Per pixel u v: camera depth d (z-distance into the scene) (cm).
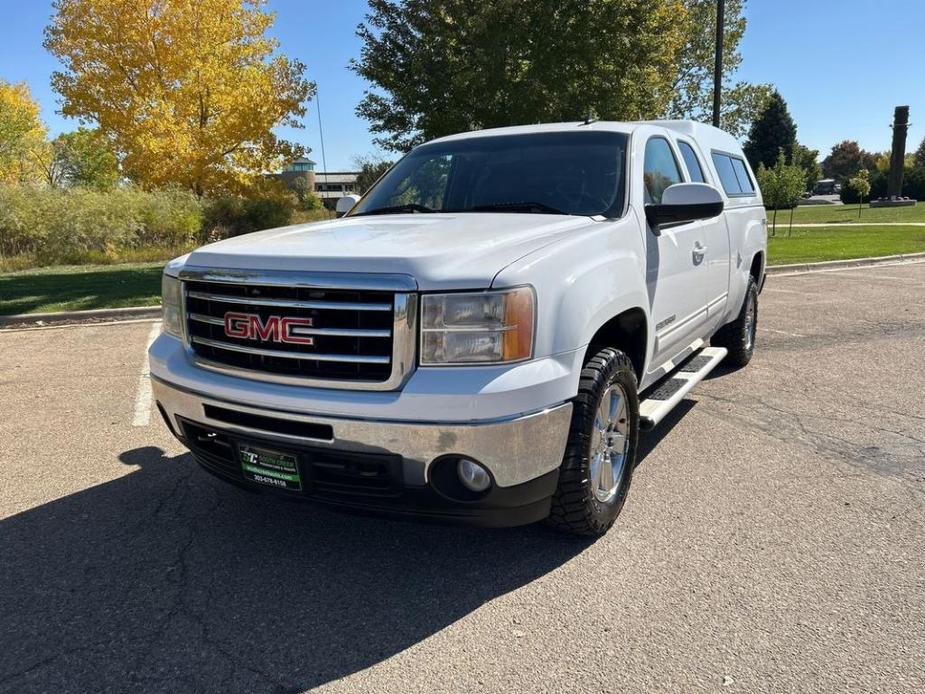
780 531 352
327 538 356
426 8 1599
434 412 267
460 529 363
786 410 543
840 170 11056
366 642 273
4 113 3609
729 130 3406
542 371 279
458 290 269
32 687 249
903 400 563
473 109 1606
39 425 532
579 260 312
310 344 282
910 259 1659
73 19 2552
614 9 1545
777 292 1162
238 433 306
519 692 243
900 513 369
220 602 301
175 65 2638
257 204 2506
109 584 315
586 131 439
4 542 353
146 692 247
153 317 1031
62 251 1917
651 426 380
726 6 3155
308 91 2838
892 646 261
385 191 461
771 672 249
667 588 304
